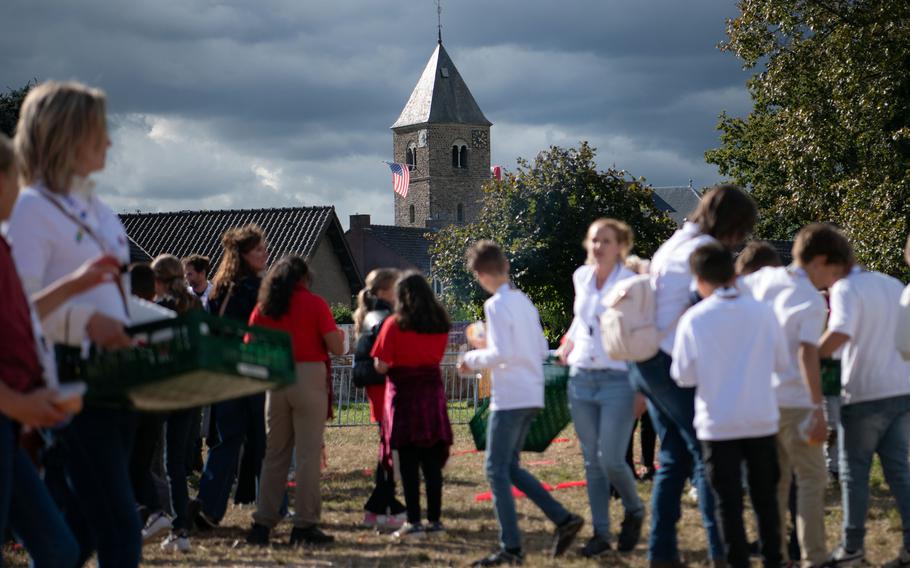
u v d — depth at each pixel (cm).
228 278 819
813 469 622
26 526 387
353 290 5772
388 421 799
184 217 5950
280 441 778
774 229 5159
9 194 374
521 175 4322
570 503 921
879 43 3141
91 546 496
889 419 632
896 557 655
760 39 3412
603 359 664
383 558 727
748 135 5306
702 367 542
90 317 409
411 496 793
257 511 787
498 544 773
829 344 612
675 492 611
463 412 1848
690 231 609
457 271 4456
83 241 422
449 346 2253
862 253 3061
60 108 418
